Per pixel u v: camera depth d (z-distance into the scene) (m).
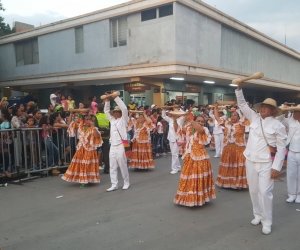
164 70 14.17
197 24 15.62
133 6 15.16
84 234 4.37
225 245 3.98
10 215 5.17
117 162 6.73
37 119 8.76
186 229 4.50
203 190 5.43
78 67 17.75
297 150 5.81
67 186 7.01
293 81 30.03
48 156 8.02
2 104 8.72
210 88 20.00
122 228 4.56
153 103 16.30
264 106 4.39
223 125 6.93
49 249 3.94
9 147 7.34
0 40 21.86
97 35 16.75
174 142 8.40
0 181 7.35
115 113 6.70
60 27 18.19
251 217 5.00
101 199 6.02
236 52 19.78
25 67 20.64
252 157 4.45
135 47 15.44
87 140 6.86
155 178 7.86
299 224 4.73
